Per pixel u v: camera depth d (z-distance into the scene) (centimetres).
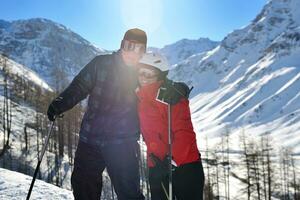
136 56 457
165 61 448
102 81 462
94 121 466
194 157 439
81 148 477
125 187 472
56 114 453
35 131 6969
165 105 436
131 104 470
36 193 855
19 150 5750
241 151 11512
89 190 478
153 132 447
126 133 467
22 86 9581
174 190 446
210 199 5581
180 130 434
